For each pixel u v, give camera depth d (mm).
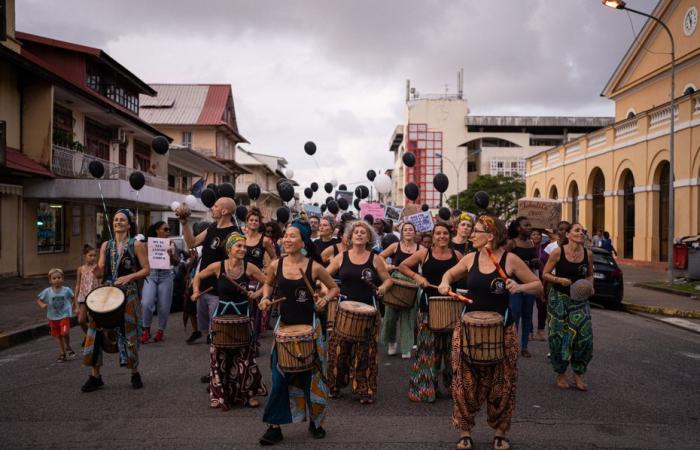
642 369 7652
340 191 21031
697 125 22016
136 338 6535
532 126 82750
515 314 8000
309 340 4793
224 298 6031
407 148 84438
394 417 5578
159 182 28688
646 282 19484
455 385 4707
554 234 9578
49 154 19828
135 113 29312
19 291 15961
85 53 23969
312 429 4988
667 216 25141
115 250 6578
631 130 27641
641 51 30281
